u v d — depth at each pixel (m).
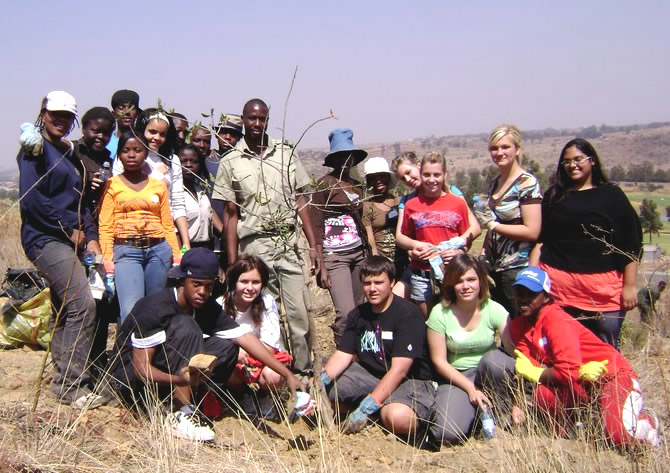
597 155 5.39
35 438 4.18
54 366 5.10
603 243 5.31
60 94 4.83
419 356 5.11
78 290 4.82
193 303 4.71
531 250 5.66
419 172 6.03
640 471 4.20
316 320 8.52
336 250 6.23
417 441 5.06
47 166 4.79
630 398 4.52
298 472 4.23
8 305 6.22
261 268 5.28
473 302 5.14
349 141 6.29
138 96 6.18
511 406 5.00
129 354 4.80
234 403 5.19
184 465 4.19
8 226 11.95
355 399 5.21
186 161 6.49
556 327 4.82
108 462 4.20
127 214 5.19
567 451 4.36
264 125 5.68
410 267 6.02
